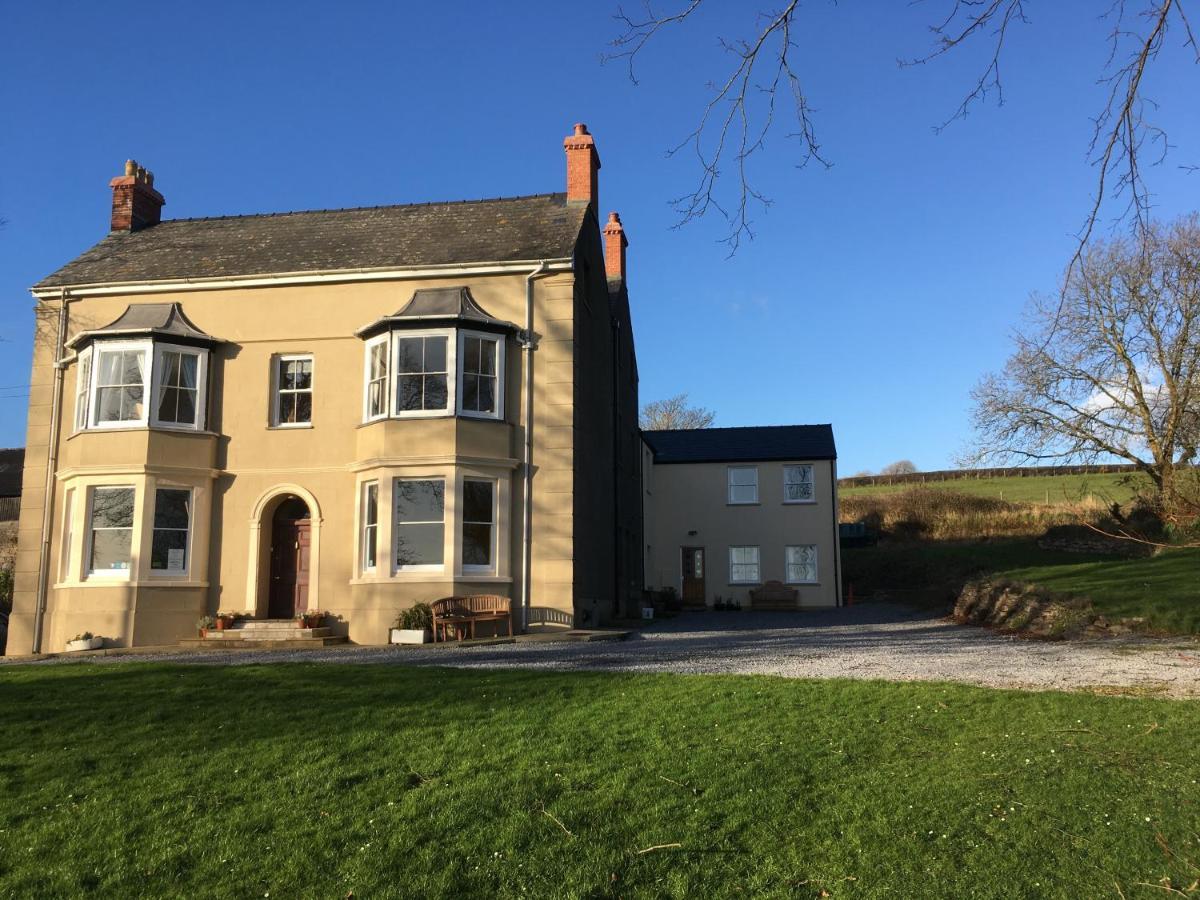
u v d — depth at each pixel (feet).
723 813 21.83
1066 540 113.09
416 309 62.08
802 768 24.57
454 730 28.96
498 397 61.57
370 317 63.87
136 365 63.26
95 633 59.77
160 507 61.67
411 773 25.13
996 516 135.13
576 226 66.54
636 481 95.14
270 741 28.30
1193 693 33.53
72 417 65.62
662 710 30.94
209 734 29.32
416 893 18.66
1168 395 46.24
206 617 60.80
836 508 110.11
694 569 111.45
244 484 63.26
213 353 64.85
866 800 22.30
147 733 29.66
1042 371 86.28
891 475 169.58
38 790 24.72
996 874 18.74
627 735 27.91
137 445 61.26
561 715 30.53
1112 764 24.23
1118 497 116.47
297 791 24.07
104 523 61.77
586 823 21.53
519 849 20.36
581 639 56.65
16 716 32.07
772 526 110.83
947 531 136.15
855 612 93.66
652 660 44.55
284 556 64.03
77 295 66.44
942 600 88.53
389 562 58.95
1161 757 24.67
